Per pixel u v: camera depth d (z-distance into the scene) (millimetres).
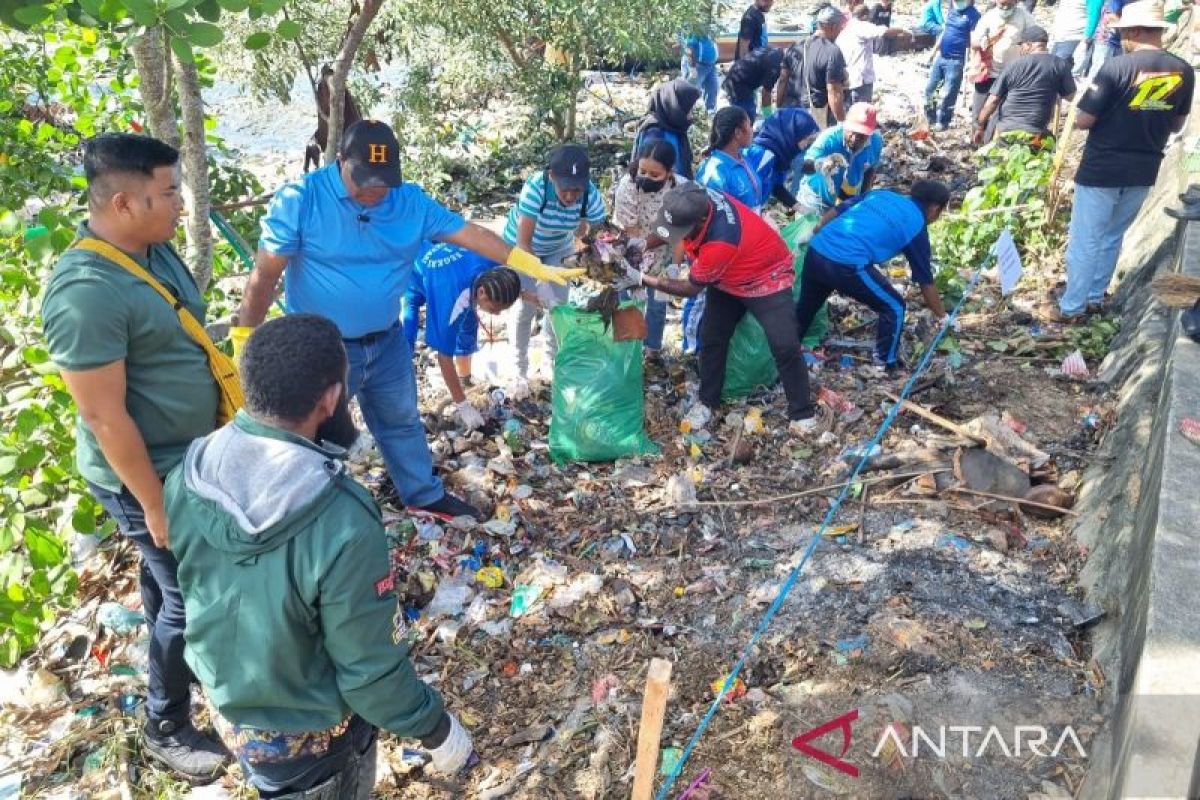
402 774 3504
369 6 6168
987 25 10367
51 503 4594
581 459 5203
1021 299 6727
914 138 10984
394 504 4910
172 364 3010
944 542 4402
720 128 5977
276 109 12711
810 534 4574
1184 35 10547
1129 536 3988
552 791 3414
